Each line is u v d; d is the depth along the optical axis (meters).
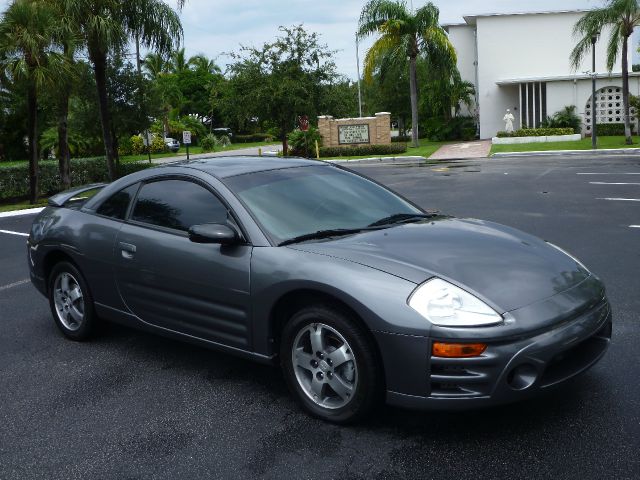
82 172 21.23
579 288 3.21
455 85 43.00
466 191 14.05
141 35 17.41
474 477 2.72
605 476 2.67
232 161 4.37
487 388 2.83
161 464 2.99
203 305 3.76
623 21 25.78
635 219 9.18
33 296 6.41
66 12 16.14
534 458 2.84
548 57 41.19
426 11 32.00
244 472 2.88
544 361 2.85
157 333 4.18
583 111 37.00
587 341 3.25
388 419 3.29
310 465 2.90
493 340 2.79
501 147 30.33
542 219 9.67
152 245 4.01
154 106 25.27
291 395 3.61
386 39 32.59
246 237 3.57
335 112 31.72
